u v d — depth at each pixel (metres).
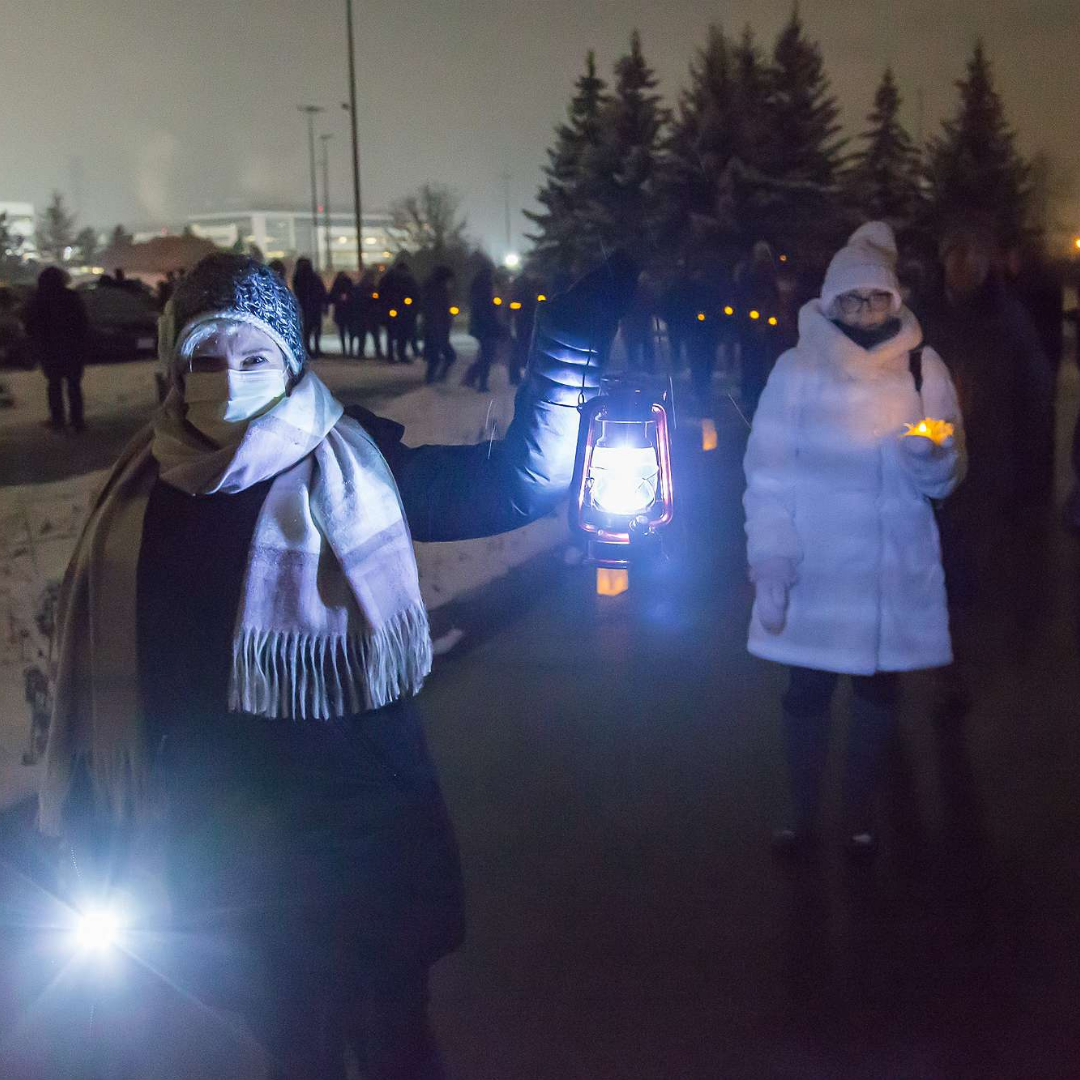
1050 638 6.90
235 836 2.20
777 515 4.05
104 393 18.41
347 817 2.19
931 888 4.09
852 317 4.03
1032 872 4.19
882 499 4.00
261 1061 3.12
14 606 6.71
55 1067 3.00
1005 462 5.85
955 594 4.20
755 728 5.55
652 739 5.43
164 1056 3.14
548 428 2.13
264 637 2.11
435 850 2.29
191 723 2.17
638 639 6.96
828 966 3.61
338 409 2.27
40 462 12.38
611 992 3.48
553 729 5.55
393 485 2.26
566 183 40.50
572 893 4.05
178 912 2.25
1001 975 3.56
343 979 2.30
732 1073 3.11
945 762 5.17
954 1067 3.13
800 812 4.30
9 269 63.03
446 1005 3.42
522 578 8.34
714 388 20.53
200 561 2.15
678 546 2.12
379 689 2.17
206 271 2.17
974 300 5.82
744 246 37.81
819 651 4.05
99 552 2.20
